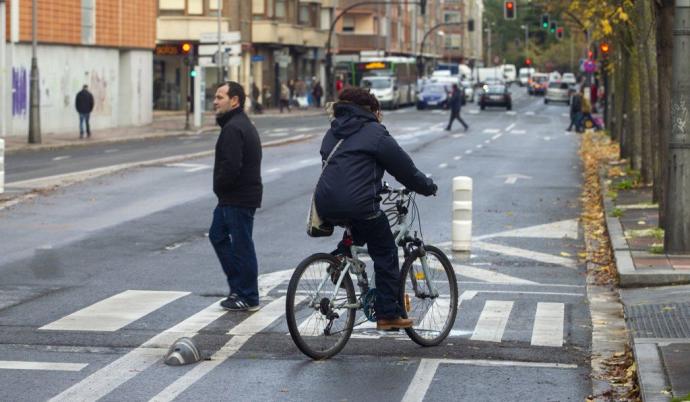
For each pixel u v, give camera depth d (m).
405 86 112.56
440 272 11.59
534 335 11.96
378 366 10.51
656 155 24.11
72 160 39.09
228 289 14.73
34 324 12.31
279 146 48.06
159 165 35.78
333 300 10.81
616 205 24.20
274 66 103.25
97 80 63.72
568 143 53.50
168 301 13.80
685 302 13.29
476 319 12.86
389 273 10.86
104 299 13.93
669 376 9.31
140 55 70.06
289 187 29.66
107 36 64.19
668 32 20.27
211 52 65.50
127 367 10.38
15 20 53.53
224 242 13.35
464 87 118.19
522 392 9.60
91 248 18.47
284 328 12.23
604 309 13.59
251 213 13.27
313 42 109.81
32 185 28.44
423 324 11.37
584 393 9.56
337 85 105.38
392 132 62.91
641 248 17.36
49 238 19.58
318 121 77.75
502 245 19.52
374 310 11.08
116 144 51.22
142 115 70.62
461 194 18.80
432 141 54.12
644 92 28.34
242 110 13.25
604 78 62.72
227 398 9.34
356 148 10.56
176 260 17.28
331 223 10.73
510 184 31.73
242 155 13.08
